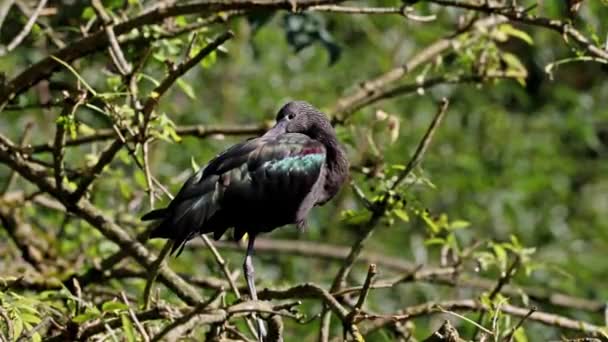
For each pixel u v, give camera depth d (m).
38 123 17.41
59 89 12.40
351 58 20.31
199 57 10.61
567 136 21.70
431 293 17.23
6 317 9.32
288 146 11.00
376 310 16.55
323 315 11.12
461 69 14.45
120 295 10.19
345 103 14.18
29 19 12.42
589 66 22.19
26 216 14.16
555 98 21.41
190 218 10.34
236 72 19.98
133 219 13.66
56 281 12.09
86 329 9.40
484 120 20.67
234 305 9.36
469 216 19.23
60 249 13.62
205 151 17.89
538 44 19.31
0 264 13.72
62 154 11.50
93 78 13.84
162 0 12.96
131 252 11.73
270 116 19.45
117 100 12.23
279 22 14.91
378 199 11.91
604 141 22.25
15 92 11.81
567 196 20.52
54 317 10.41
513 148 20.62
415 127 19.92
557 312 16.97
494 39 13.95
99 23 12.36
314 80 20.09
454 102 20.52
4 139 12.00
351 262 11.89
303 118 11.61
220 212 10.66
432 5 16.77
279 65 20.19
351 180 12.25
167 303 11.02
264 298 10.99
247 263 11.09
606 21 14.44
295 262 17.34
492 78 13.87
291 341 15.31
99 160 11.44
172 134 11.09
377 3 19.02
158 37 12.17
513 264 12.34
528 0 14.41
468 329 15.13
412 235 18.27
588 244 20.31
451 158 19.75
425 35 19.50
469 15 14.13
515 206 19.66
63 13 13.76
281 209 11.00
